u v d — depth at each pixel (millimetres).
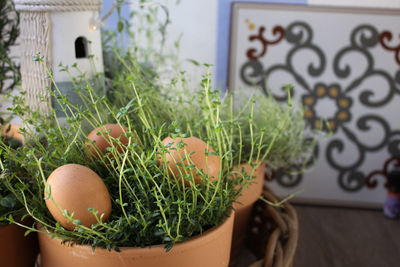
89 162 442
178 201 350
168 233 354
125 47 834
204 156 414
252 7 808
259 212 642
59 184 372
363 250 716
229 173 448
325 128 857
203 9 824
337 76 833
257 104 777
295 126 708
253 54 830
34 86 521
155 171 401
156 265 368
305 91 842
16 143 503
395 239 754
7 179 411
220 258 417
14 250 433
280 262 477
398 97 835
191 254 379
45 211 415
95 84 544
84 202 371
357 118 849
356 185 879
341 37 814
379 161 866
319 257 691
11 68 628
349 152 865
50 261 402
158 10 829
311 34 816
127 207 410
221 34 837
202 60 850
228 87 843
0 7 647
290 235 536
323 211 862
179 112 597
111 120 526
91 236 365
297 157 673
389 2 801
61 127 465
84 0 510
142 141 496
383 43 811
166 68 797
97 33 550
